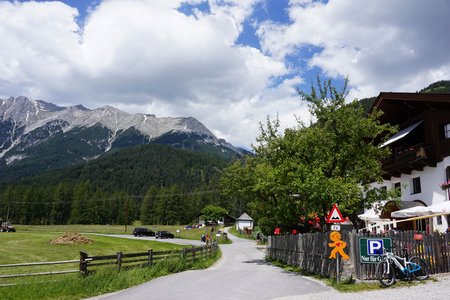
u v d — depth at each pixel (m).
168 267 21.08
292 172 19.78
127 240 55.25
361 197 21.62
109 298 12.95
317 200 19.23
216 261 30.20
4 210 153.62
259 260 31.27
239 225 110.00
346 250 15.05
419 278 13.77
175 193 163.12
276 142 23.09
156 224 157.38
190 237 86.31
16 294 13.22
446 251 15.34
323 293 12.77
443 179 24.86
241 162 30.66
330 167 20.78
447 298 10.38
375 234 14.77
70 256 32.91
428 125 26.17
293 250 23.91
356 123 20.92
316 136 21.14
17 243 38.62
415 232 15.09
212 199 170.50
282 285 15.02
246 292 13.37
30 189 157.88
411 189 28.41
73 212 155.88
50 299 12.95
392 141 27.03
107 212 161.00
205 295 12.86
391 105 29.16
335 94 21.55
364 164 21.19
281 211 24.88
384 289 12.75
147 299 12.41
